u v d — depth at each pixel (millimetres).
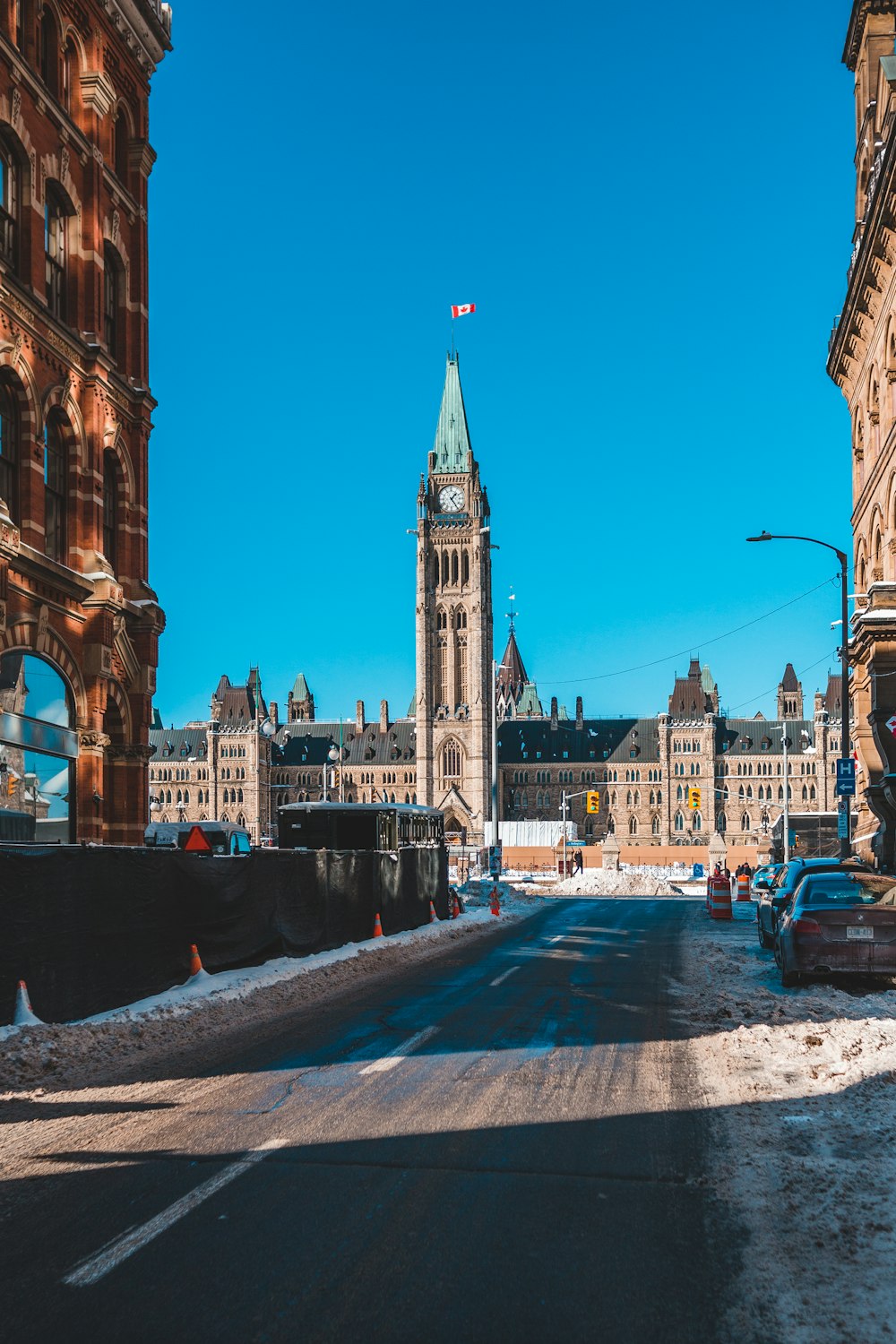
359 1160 8344
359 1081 11047
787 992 17375
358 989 18781
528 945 28281
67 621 25031
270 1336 5520
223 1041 13586
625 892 71000
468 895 55469
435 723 176625
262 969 20297
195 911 18516
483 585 178875
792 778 186750
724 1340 5469
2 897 13234
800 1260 6371
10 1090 10898
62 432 25734
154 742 192250
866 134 39188
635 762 190625
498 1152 8562
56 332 24719
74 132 25969
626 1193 7574
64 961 14422
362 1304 5867
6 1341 5445
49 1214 7156
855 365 41500
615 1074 11414
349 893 27000
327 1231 6875
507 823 124938
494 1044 13188
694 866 94000
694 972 21266
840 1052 12086
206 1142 8828
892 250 33500
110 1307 5816
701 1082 11008
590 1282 6129
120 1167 8180
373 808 43094
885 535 35906
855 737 40812
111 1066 12133
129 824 28016
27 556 22562
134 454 28938
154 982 16859
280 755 198250
